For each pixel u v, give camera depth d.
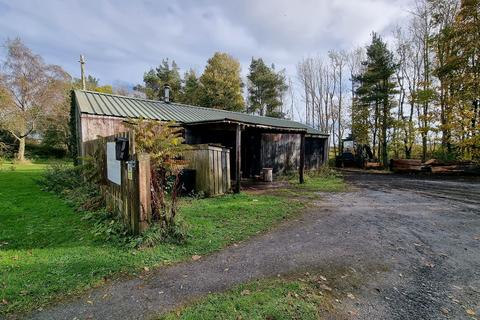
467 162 13.19
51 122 24.14
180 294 2.33
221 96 29.11
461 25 13.14
